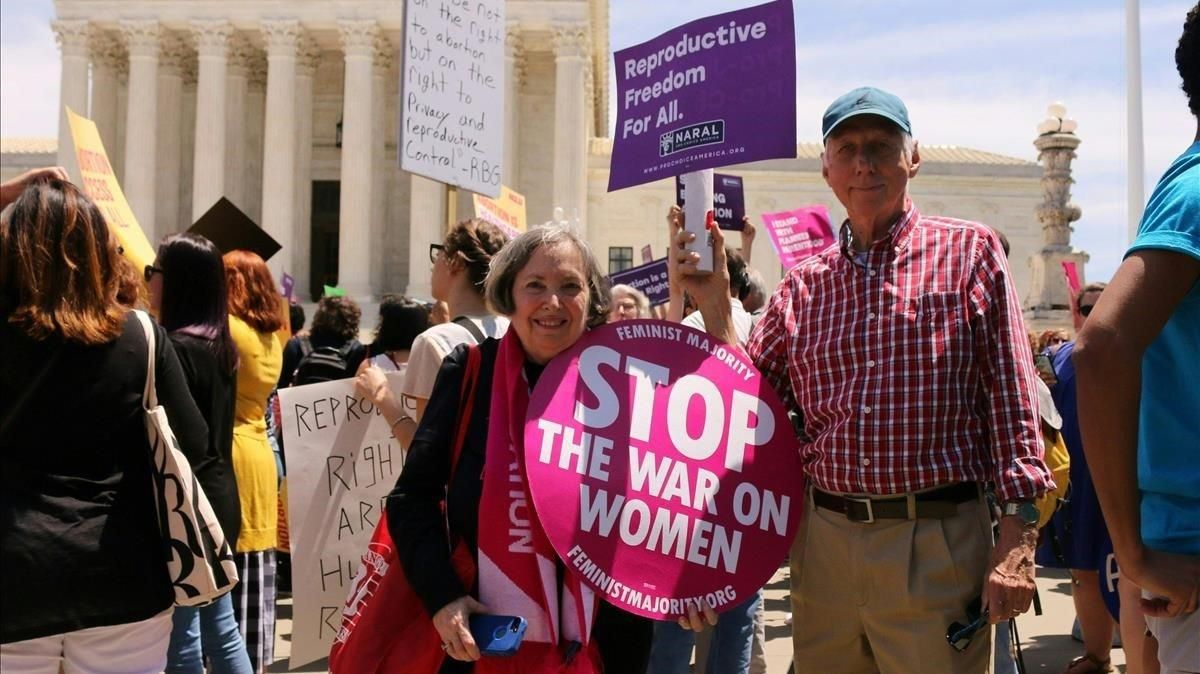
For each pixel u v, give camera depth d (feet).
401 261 170.09
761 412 12.90
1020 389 12.83
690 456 12.41
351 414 20.61
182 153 173.17
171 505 13.26
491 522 11.75
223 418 17.94
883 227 13.80
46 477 12.48
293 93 157.17
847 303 13.71
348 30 154.92
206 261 18.11
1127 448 9.01
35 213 12.51
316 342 35.32
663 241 169.99
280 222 153.89
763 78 14.57
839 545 13.55
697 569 12.07
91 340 12.64
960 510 13.17
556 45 154.10
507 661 11.56
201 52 156.76
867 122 13.53
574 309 12.35
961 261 13.33
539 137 169.07
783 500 12.67
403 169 24.72
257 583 21.71
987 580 12.52
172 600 13.43
